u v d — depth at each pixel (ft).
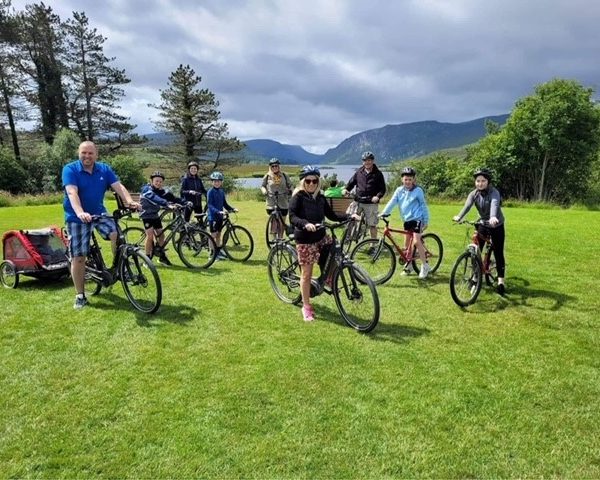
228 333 15.37
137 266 17.11
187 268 24.93
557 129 95.86
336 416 10.48
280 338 14.94
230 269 24.71
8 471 8.71
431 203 85.40
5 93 115.55
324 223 15.98
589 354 13.73
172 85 124.67
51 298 19.02
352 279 15.62
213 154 133.39
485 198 18.84
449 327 15.93
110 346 14.25
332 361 13.21
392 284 21.44
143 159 133.80
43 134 125.59
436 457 9.12
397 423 10.22
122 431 9.92
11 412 10.61
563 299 18.99
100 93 130.72
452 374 12.46
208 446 9.44
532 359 13.39
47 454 9.20
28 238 20.39
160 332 15.39
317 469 8.81
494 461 9.02
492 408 10.80
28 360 13.26
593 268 24.32
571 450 9.33
